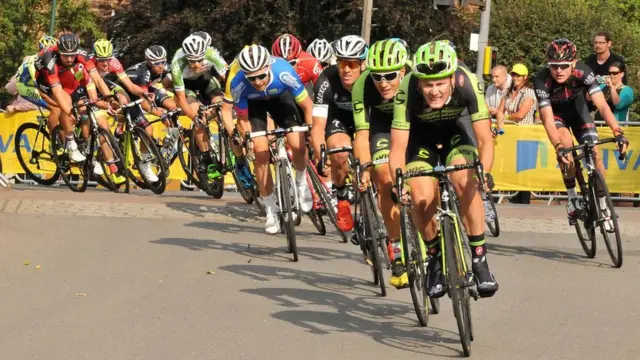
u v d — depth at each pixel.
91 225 12.48
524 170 16.06
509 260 10.88
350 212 10.48
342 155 10.09
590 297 9.09
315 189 11.88
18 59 29.05
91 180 16.25
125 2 33.09
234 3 30.88
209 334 7.69
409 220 7.84
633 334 7.81
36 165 16.83
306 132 11.07
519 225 13.27
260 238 11.92
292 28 31.27
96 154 15.59
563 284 9.65
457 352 7.24
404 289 9.33
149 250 11.02
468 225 7.31
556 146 10.70
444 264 7.12
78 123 15.40
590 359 7.12
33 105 17.22
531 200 16.83
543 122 10.89
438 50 7.04
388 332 7.80
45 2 30.39
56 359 7.02
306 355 7.14
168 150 15.75
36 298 8.79
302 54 12.39
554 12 34.84
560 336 7.73
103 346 7.34
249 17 31.23
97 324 7.95
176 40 32.41
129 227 12.41
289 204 10.52
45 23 29.97
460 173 7.24
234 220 13.21
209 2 32.06
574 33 34.62
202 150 14.73
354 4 30.84
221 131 14.36
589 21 34.97
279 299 8.88
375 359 7.05
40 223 12.50
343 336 7.66
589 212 10.80
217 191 15.15
